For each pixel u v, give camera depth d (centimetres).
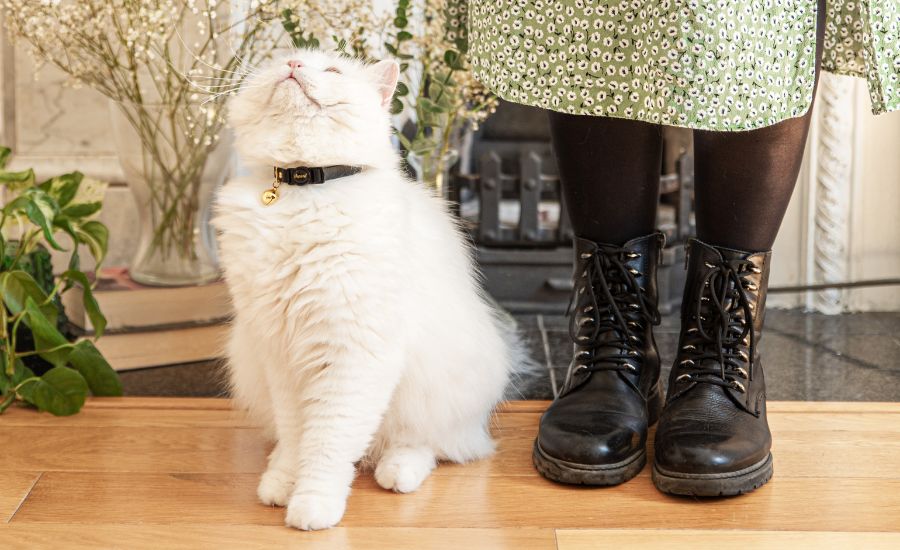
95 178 180
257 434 118
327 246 91
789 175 99
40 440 115
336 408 94
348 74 97
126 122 145
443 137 154
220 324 151
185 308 149
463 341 104
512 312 177
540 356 151
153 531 92
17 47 171
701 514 94
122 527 92
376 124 96
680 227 176
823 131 172
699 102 84
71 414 123
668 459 97
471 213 191
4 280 125
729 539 89
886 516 93
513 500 98
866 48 91
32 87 177
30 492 101
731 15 82
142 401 129
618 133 104
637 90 90
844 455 108
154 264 152
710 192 101
